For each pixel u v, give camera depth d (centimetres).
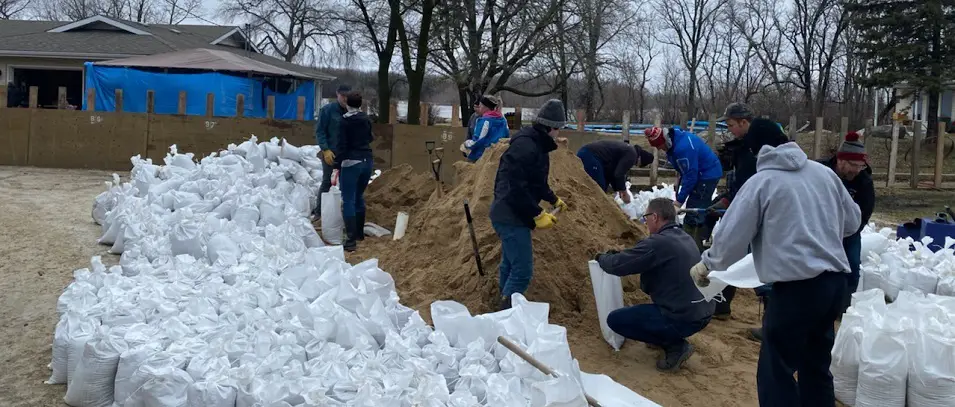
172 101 2103
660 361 543
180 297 540
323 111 880
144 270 624
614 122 3953
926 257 709
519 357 445
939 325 476
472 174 784
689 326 526
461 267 671
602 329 578
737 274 458
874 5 2916
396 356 460
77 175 1527
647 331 532
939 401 455
